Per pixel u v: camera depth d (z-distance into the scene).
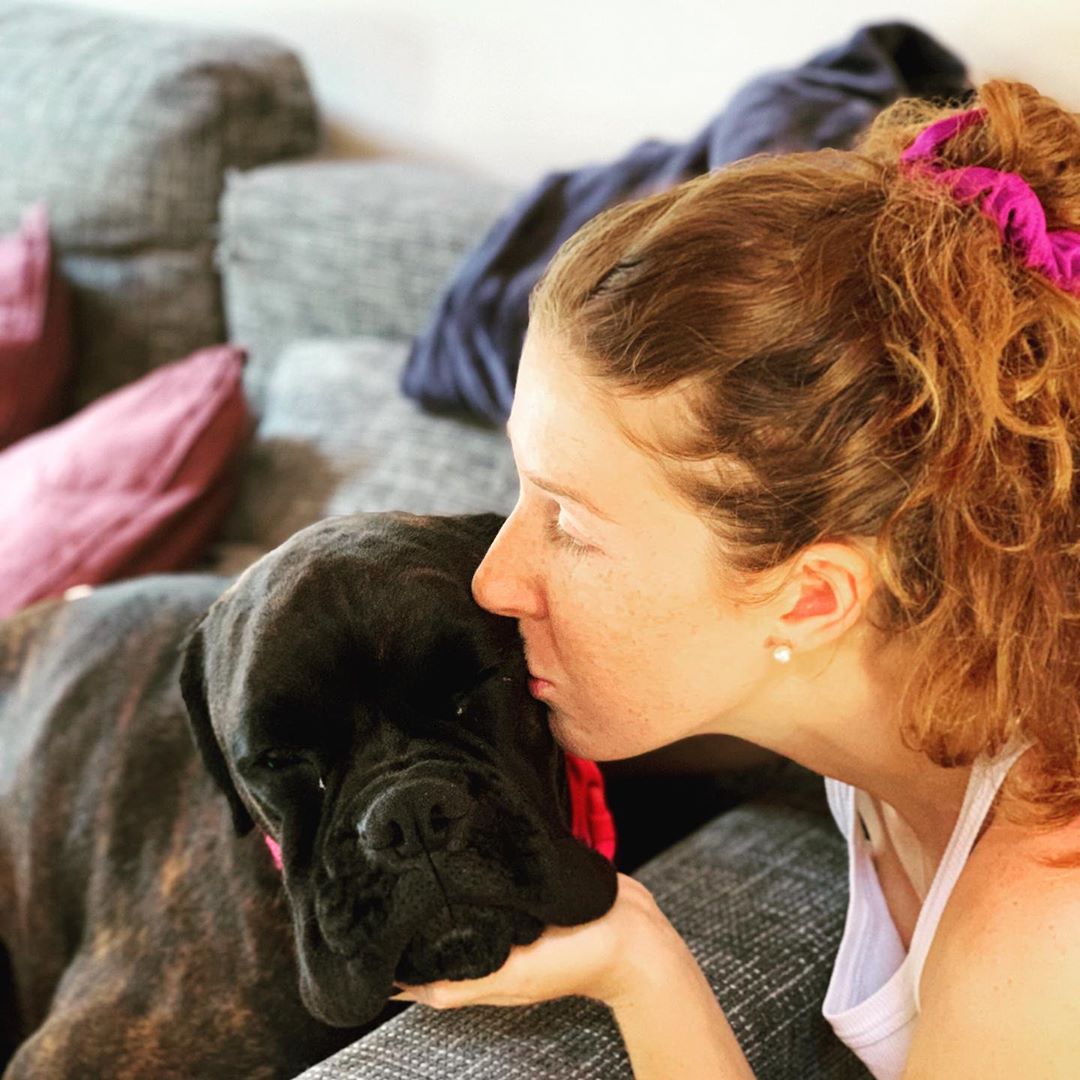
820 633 0.89
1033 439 0.82
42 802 1.54
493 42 2.46
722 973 1.06
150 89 2.41
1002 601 0.82
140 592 1.69
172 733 1.49
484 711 1.01
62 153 2.49
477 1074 0.94
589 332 0.85
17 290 2.40
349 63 2.67
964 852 0.91
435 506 1.89
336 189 2.25
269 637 0.99
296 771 1.03
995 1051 0.81
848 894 1.16
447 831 0.91
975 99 1.01
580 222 1.88
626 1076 0.95
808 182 0.86
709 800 1.48
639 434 0.84
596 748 1.01
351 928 0.91
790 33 2.13
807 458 0.82
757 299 0.81
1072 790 0.84
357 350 2.18
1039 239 0.83
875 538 0.84
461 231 2.11
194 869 1.33
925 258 0.81
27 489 2.10
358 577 1.00
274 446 2.14
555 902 0.91
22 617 1.77
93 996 1.30
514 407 0.92
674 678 0.92
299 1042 1.23
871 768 1.00
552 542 0.93
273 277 2.32
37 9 2.76
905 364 0.81
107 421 2.14
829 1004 1.04
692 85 2.26
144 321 2.47
